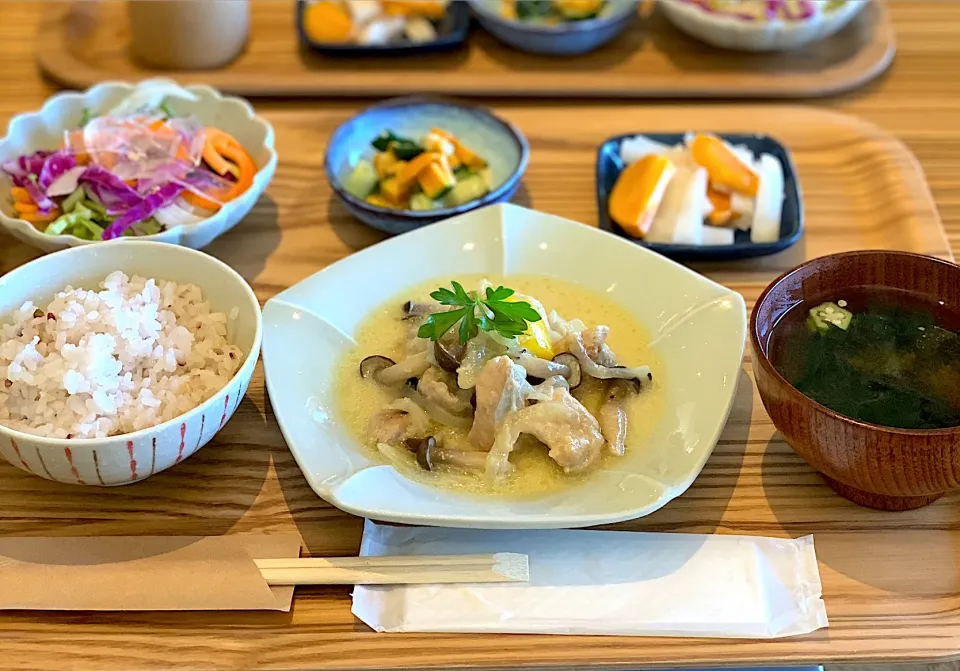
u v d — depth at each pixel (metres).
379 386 0.41
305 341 0.42
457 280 0.47
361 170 0.53
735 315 0.40
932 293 0.38
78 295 0.39
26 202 0.48
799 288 0.38
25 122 0.53
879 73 0.67
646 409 0.39
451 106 0.57
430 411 0.40
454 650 0.32
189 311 0.41
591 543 0.36
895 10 0.75
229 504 0.38
